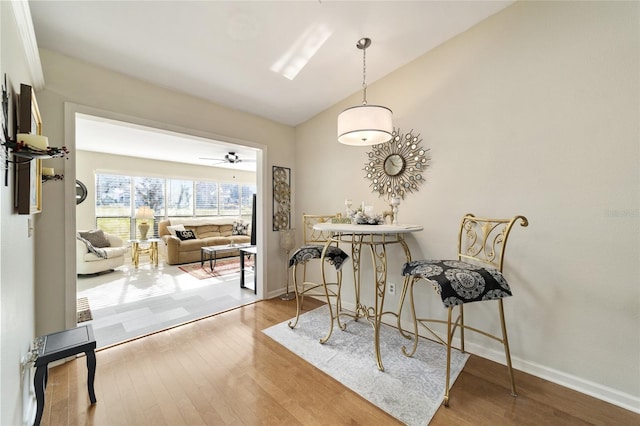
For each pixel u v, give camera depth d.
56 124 1.89
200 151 5.25
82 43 1.87
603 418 1.44
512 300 1.91
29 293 1.51
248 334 2.39
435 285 1.53
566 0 1.69
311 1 1.74
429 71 2.33
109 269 4.70
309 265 3.49
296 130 3.64
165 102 2.46
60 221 1.92
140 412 1.47
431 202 2.33
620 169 1.53
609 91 1.56
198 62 2.20
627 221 1.51
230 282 4.15
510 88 1.91
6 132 1.03
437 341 2.28
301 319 2.72
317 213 3.37
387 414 1.47
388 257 2.64
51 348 1.41
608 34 1.56
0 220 0.90
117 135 4.07
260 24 1.88
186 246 5.59
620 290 1.54
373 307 2.64
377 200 2.74
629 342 1.51
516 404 1.54
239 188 7.87
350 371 1.85
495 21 1.97
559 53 1.72
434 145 2.30
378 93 2.69
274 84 2.63
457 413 1.47
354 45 2.21
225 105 2.90
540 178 1.79
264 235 3.32
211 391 1.64
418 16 1.95
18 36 1.26
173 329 2.49
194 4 1.67
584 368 1.64
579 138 1.65
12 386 1.06
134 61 2.10
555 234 1.74
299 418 1.44
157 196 6.34
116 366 1.90
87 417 1.43
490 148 2.00
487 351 2.02
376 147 2.73
